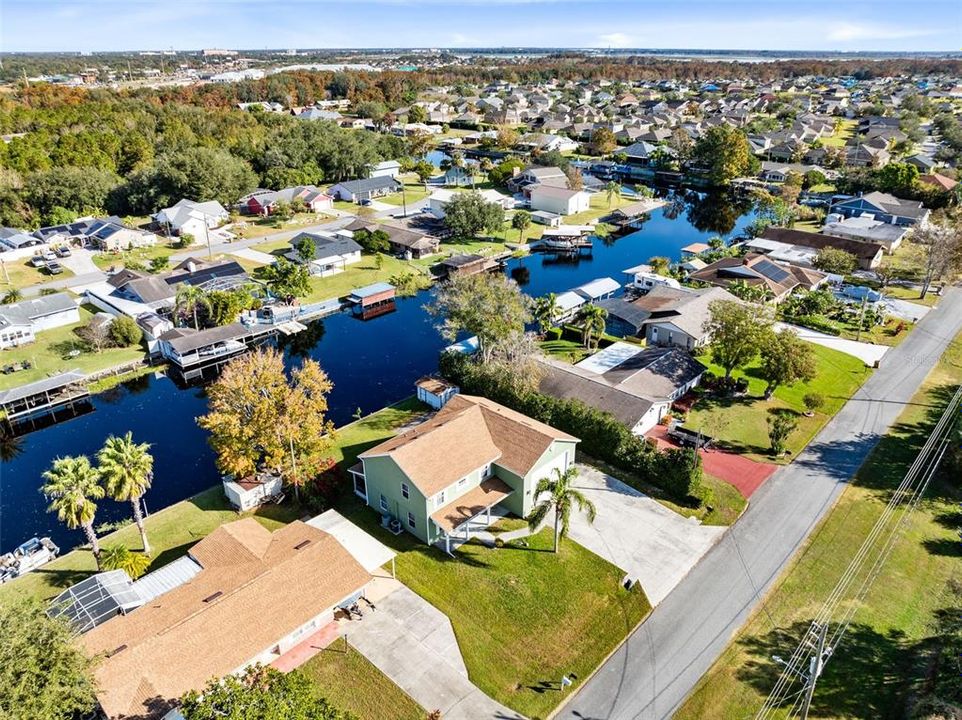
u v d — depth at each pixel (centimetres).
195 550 3962
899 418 5741
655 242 11844
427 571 4059
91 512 3859
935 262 8338
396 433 5575
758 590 3916
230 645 3212
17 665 2461
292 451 4609
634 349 6856
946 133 17525
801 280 8606
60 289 8862
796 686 3291
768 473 5009
